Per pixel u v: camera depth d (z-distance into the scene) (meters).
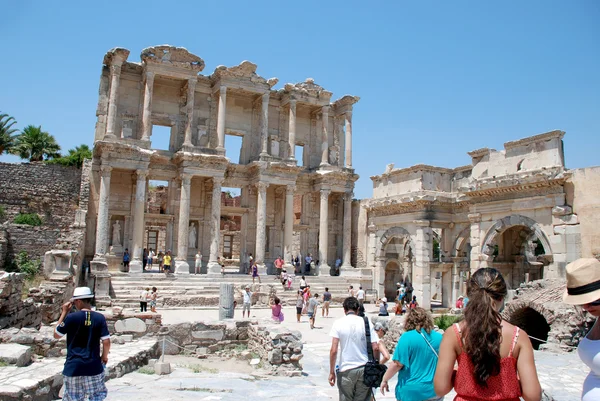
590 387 5.12
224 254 63.38
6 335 15.04
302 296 34.62
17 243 40.12
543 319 26.33
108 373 13.65
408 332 8.09
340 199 53.81
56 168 51.22
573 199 27.25
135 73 45.81
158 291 37.78
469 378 4.71
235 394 12.39
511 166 30.97
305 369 17.42
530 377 4.59
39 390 10.37
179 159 44.50
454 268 39.41
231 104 49.91
